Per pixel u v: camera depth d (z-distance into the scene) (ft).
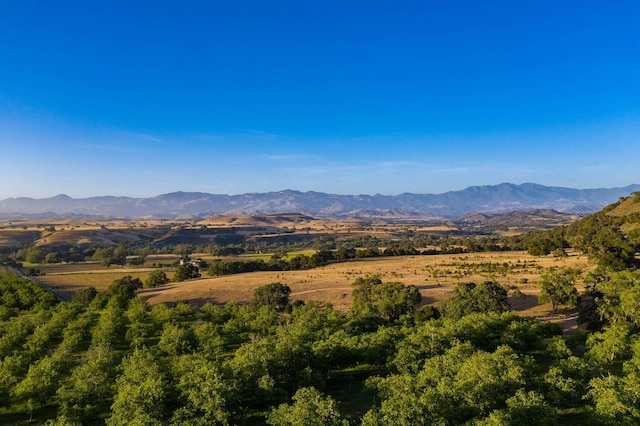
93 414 160.97
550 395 141.90
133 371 173.06
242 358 173.47
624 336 185.57
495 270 516.73
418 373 161.17
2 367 194.70
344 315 304.30
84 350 265.95
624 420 122.72
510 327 221.46
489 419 118.73
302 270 638.94
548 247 617.62
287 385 177.27
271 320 300.40
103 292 486.38
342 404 171.22
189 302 451.53
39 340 255.70
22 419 166.61
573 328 276.41
